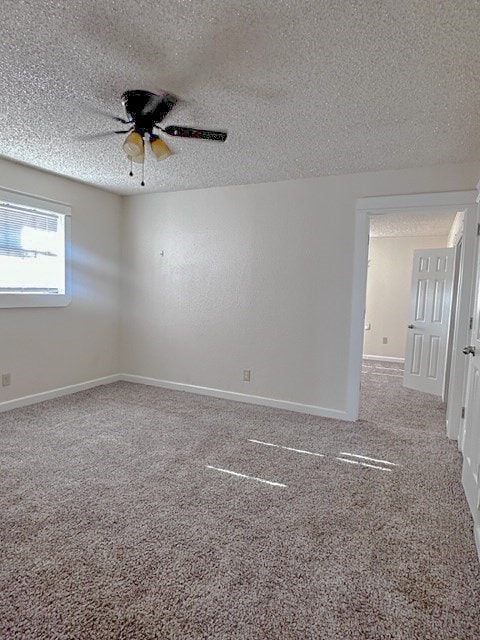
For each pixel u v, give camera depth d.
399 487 2.44
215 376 4.37
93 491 2.31
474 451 2.19
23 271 3.80
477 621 1.46
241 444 3.05
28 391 3.89
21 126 2.70
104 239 4.63
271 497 2.29
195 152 3.09
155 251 4.66
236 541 1.89
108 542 1.86
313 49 1.74
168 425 3.43
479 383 2.16
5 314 3.64
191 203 4.39
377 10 1.49
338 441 3.16
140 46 1.77
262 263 4.04
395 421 3.70
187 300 4.48
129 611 1.47
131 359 4.94
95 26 1.64
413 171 3.33
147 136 2.52
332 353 3.75
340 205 3.62
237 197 4.12
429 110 2.29
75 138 2.91
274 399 4.05
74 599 1.52
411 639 1.39
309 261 3.80
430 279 4.84
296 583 1.63
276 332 4.00
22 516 2.04
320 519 2.08
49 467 2.59
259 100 2.23
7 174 3.49
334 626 1.43
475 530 1.95
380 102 2.22
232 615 1.46
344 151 3.00
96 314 4.62
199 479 2.48
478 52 1.72
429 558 1.80
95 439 3.08
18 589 1.56
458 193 3.18
